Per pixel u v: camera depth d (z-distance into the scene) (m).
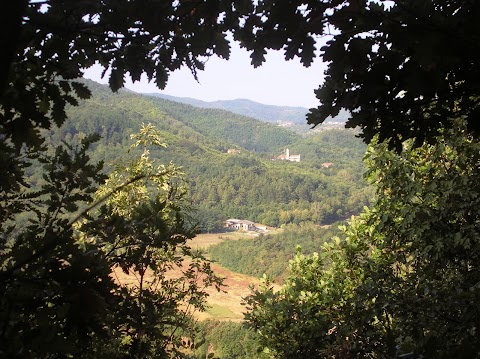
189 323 4.37
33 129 1.67
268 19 1.56
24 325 1.42
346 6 1.47
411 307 3.93
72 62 1.62
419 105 1.66
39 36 1.53
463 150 5.27
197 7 1.64
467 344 2.14
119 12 1.55
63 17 1.51
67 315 1.52
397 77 1.57
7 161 1.95
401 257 5.88
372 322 5.02
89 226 2.05
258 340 6.26
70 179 1.96
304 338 5.64
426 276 5.05
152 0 1.56
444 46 1.32
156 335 2.52
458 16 1.38
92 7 1.52
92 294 1.53
